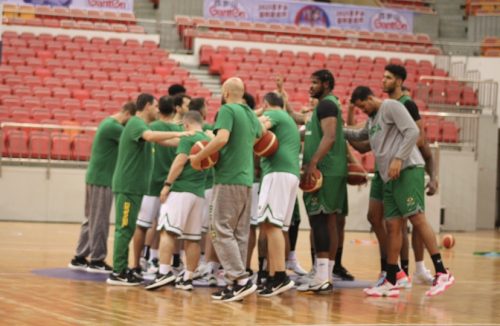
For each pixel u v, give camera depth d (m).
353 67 25.84
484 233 21.39
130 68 23.75
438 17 30.27
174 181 8.50
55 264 10.52
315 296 8.39
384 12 28.83
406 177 8.47
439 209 20.64
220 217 7.89
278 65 25.17
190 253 8.56
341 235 9.84
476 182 22.05
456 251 15.23
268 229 8.27
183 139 8.48
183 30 27.03
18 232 15.40
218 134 7.72
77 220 18.80
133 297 7.84
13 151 18.80
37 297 7.57
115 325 6.18
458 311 7.64
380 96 24.31
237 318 6.77
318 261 8.66
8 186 18.55
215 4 27.55
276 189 8.20
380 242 9.07
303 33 28.02
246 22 27.67
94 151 9.84
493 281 10.42
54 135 19.11
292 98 22.91
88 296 7.79
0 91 21.16
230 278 7.86
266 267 9.21
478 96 24.70
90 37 25.27
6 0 25.45
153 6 29.09
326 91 8.93
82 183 18.83
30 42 23.95
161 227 8.48
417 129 8.36
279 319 6.78
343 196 8.90
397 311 7.49
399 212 8.56
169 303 7.53
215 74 25.02
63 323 6.19
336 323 6.64
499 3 30.08
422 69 26.14
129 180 8.79
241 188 7.89
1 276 9.09
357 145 9.44
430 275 9.64
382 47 27.06
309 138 8.91
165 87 22.61
